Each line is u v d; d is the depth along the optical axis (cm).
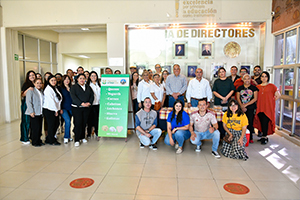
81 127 482
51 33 986
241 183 306
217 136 406
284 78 568
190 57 663
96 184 304
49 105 467
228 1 618
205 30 653
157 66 605
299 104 497
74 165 371
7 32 717
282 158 399
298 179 318
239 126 398
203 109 410
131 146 472
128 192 283
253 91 479
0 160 395
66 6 664
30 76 477
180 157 407
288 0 519
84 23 662
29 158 404
